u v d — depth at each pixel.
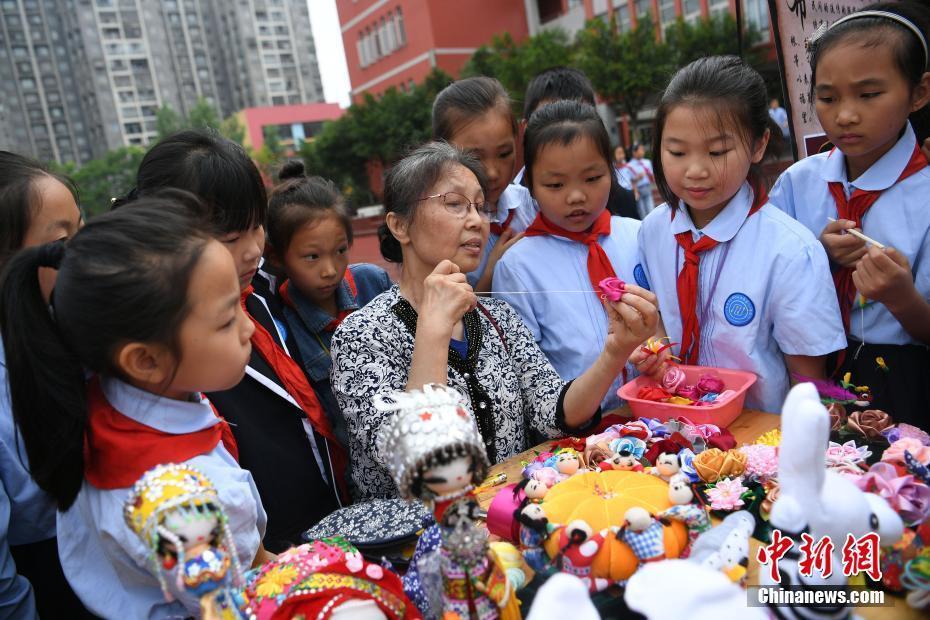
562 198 1.74
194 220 0.95
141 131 58.66
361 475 1.48
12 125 56.97
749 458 1.14
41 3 57.41
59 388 0.91
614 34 15.69
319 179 2.02
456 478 0.82
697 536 0.94
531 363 1.56
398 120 19.97
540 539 0.96
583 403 1.39
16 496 1.20
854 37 1.43
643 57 15.08
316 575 0.81
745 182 1.58
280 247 1.91
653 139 1.66
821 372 1.54
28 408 0.92
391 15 26.27
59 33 58.38
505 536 1.07
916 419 1.58
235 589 0.77
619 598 0.88
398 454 0.84
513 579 0.95
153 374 0.92
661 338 1.76
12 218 1.32
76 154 59.53
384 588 0.84
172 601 0.98
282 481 1.49
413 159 1.45
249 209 1.42
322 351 1.94
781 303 1.49
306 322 1.96
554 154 1.69
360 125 21.03
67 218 1.39
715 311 1.59
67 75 58.97
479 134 2.02
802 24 2.05
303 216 1.87
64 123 58.97
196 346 0.89
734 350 1.57
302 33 64.25
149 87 59.19
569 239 1.84
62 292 0.87
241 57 62.06
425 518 1.11
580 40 16.70
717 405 1.37
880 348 1.62
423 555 0.95
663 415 1.43
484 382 1.46
